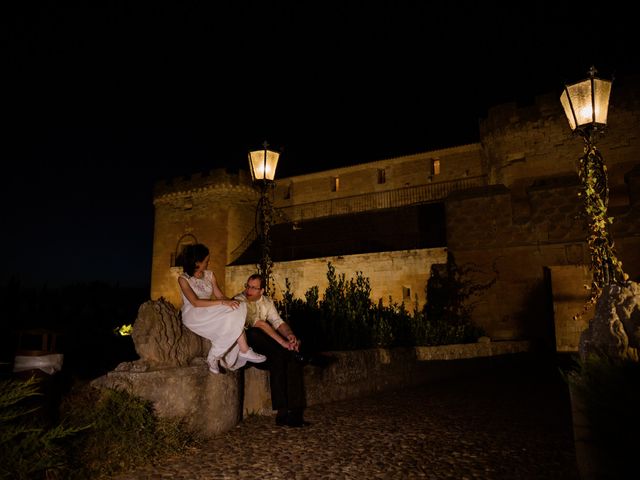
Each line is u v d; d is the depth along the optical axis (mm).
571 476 3824
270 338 5754
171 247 31969
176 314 5320
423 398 7617
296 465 4281
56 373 4609
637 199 16344
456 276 18500
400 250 21891
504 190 18438
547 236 17359
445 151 27562
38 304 17172
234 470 4164
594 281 6953
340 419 6023
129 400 4551
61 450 3873
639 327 3131
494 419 5965
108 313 24109
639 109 20484
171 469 4195
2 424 3664
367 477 3965
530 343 15680
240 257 29953
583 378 3258
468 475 3951
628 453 2812
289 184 32625
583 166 7238
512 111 23078
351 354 7828
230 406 5449
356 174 30219
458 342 12719
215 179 30750
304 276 24141
